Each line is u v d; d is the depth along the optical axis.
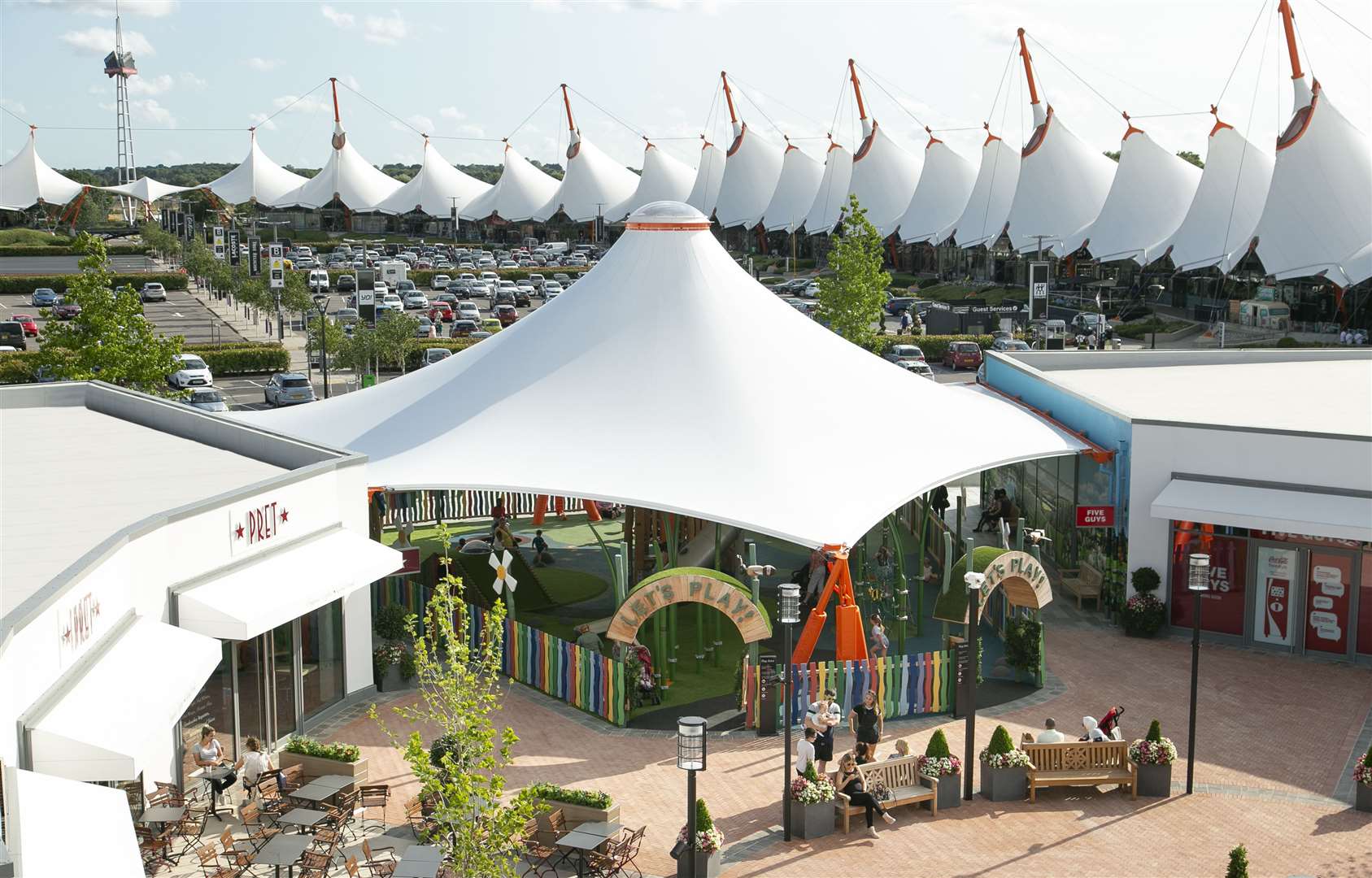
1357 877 18.19
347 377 67.56
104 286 43.34
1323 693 25.66
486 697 16.62
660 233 33.94
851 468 28.52
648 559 33.03
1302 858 18.77
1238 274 90.06
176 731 20.25
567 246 149.38
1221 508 27.56
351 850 17.77
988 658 27.66
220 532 21.45
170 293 110.56
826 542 25.25
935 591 32.16
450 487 27.33
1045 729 21.64
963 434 31.45
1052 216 109.81
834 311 64.69
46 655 15.52
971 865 18.56
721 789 21.23
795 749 22.84
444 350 65.81
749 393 30.39
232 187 167.38
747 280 34.59
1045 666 27.11
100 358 42.72
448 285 108.25
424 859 16.72
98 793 13.93
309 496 24.22
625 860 17.94
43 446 28.77
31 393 34.09
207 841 18.92
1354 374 39.91
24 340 73.75
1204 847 19.11
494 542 33.78
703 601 24.17
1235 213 92.44
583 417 29.80
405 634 28.44
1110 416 31.27
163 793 18.91
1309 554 27.72
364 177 167.38
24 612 14.98
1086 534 32.75
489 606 29.91
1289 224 83.50
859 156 134.12
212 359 67.44
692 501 26.55
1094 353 42.03
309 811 18.56
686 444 28.70
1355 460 27.48
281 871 18.03
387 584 29.42
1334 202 82.31
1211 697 25.44
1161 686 26.00
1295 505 27.38
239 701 21.88
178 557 20.41
